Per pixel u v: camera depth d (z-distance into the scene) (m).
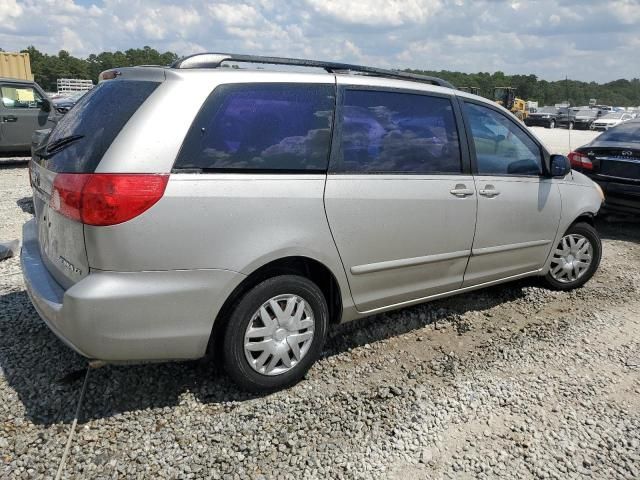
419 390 3.32
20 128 11.91
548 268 4.86
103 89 3.22
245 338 3.02
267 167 2.98
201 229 2.74
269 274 3.10
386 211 3.43
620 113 37.00
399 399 3.21
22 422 2.81
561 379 3.52
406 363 3.64
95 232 2.58
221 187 2.80
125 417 2.90
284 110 3.09
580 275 5.08
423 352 3.81
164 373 3.31
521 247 4.43
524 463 2.73
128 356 2.74
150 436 2.77
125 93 2.97
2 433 2.72
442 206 3.74
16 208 7.67
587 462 2.75
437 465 2.69
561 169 4.51
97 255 2.61
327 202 3.16
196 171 2.76
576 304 4.80
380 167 3.46
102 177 2.57
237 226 2.84
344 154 3.29
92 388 3.12
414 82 3.80
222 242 2.81
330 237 3.20
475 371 3.57
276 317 3.10
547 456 2.78
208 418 2.93
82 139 2.89
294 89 3.15
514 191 4.25
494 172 4.16
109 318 2.62
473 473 2.65
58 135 3.24
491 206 4.07
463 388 3.36
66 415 2.88
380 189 3.40
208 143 2.81
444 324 4.26
